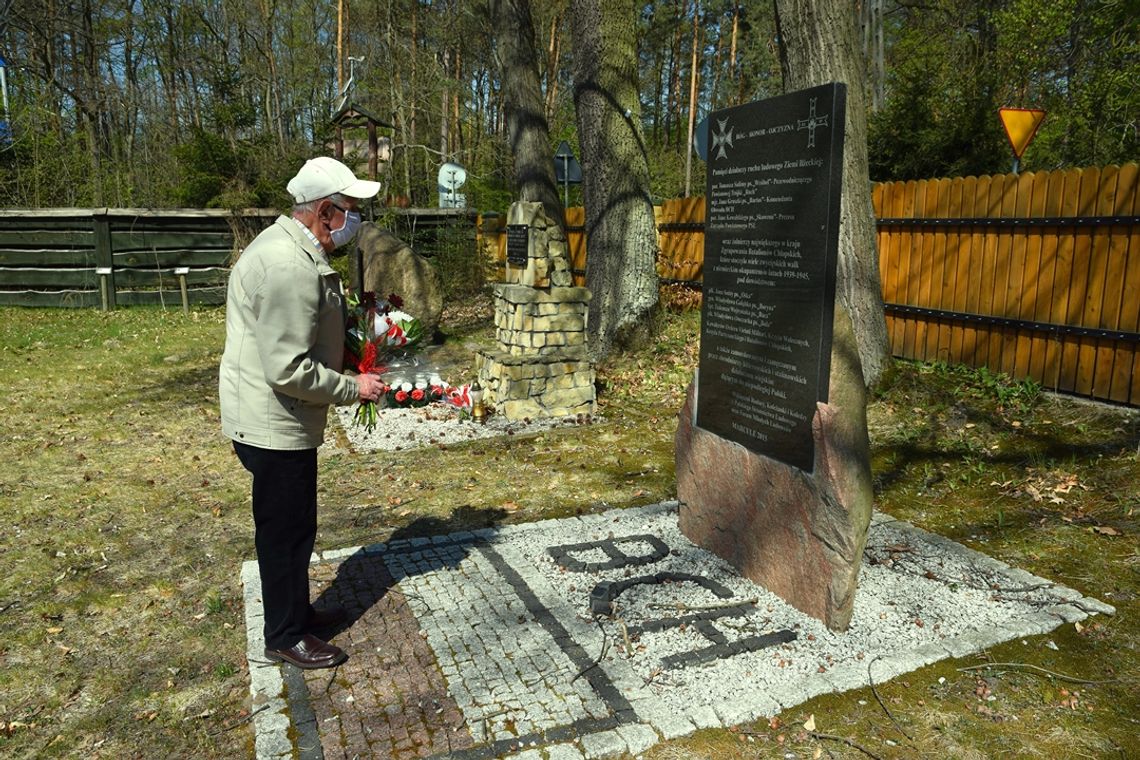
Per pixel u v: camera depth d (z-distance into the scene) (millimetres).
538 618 3672
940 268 7945
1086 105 13516
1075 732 2883
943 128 11031
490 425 7516
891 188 8461
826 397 3496
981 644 3424
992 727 2918
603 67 9602
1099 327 6477
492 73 33375
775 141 3715
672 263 12617
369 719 2930
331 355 3186
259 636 3545
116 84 25953
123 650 3584
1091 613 3707
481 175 25500
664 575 4047
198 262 15930
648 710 2971
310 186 3029
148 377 9781
